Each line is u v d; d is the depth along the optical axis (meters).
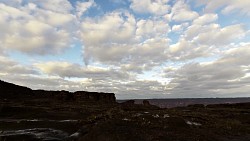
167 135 24.58
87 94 104.88
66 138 25.75
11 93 98.12
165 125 29.28
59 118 43.62
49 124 34.56
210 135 27.72
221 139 26.91
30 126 34.09
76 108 60.41
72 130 30.27
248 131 33.50
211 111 58.81
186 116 40.81
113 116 34.75
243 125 38.16
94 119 34.31
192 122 35.47
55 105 69.81
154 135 23.84
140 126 27.23
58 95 103.06
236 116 48.44
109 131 23.27
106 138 22.14
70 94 104.94
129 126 26.36
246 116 48.16
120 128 24.58
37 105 67.38
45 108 57.28
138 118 31.81
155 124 29.08
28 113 49.12
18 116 46.00
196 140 24.27
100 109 58.78
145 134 23.75
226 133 30.48
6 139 25.94
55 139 25.94
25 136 27.09
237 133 31.30
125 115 35.38
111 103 90.38
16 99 86.88
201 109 65.69
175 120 31.34
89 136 23.31
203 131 29.34
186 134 26.22
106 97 107.00
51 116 45.91
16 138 26.47
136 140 21.83
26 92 107.38
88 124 30.97
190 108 70.31
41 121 37.09
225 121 39.50
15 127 33.75
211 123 36.22
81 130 27.25
